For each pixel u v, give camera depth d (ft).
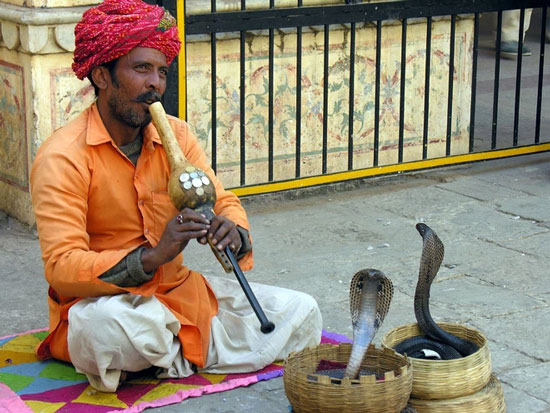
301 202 23.21
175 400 13.32
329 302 17.31
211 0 21.13
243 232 13.89
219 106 22.75
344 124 24.48
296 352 12.78
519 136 29.12
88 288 12.98
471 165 26.11
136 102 13.10
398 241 20.52
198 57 22.22
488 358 12.82
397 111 25.12
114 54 12.86
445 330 13.51
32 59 19.77
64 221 13.10
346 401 11.75
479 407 12.57
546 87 35.73
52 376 14.01
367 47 24.18
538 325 16.28
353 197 23.57
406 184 24.59
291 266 19.06
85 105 20.53
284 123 23.67
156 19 12.97
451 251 19.83
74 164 13.19
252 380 13.93
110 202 13.58
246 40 22.59
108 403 13.17
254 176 23.63
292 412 12.94
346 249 20.02
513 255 19.63
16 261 19.21
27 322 16.35
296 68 22.77
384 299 12.35
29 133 20.35
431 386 12.43
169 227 12.82
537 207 22.70
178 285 14.05
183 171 12.98
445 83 25.58
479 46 43.52
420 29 24.77
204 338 13.94
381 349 12.82
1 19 20.15
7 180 21.52
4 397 13.28
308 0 23.36
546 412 13.41
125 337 12.86
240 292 14.79
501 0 24.61
